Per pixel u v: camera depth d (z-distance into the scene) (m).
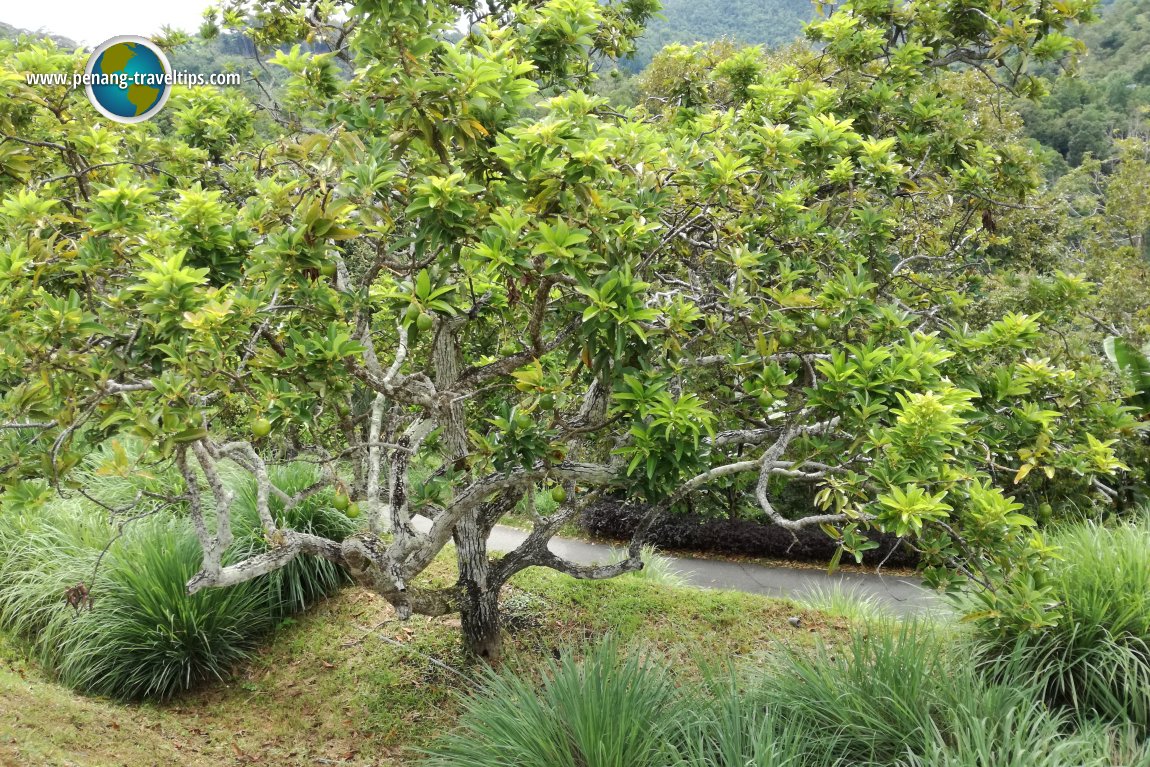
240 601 5.90
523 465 3.96
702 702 3.89
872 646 4.20
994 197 5.30
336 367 3.22
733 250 3.75
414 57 3.39
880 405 3.23
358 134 3.64
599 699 3.69
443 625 6.08
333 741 4.94
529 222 3.21
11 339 2.85
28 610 5.72
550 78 4.62
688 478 4.26
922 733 3.58
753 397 4.39
